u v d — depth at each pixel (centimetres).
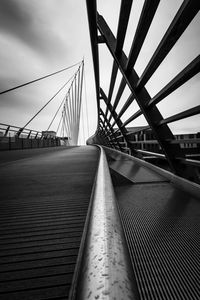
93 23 202
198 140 186
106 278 36
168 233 130
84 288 36
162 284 84
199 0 122
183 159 240
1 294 76
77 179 325
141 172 341
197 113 167
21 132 1395
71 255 102
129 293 34
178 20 138
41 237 122
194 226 140
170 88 192
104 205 80
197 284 84
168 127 277
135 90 272
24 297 74
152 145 1766
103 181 130
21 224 144
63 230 132
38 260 98
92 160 707
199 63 136
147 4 153
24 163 619
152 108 276
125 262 44
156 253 107
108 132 934
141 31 182
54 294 75
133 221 150
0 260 98
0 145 1098
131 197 212
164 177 301
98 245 49
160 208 178
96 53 273
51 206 184
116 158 677
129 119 396
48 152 1310
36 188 262
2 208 180
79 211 169
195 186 210
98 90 501
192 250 110
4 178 344
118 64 277
